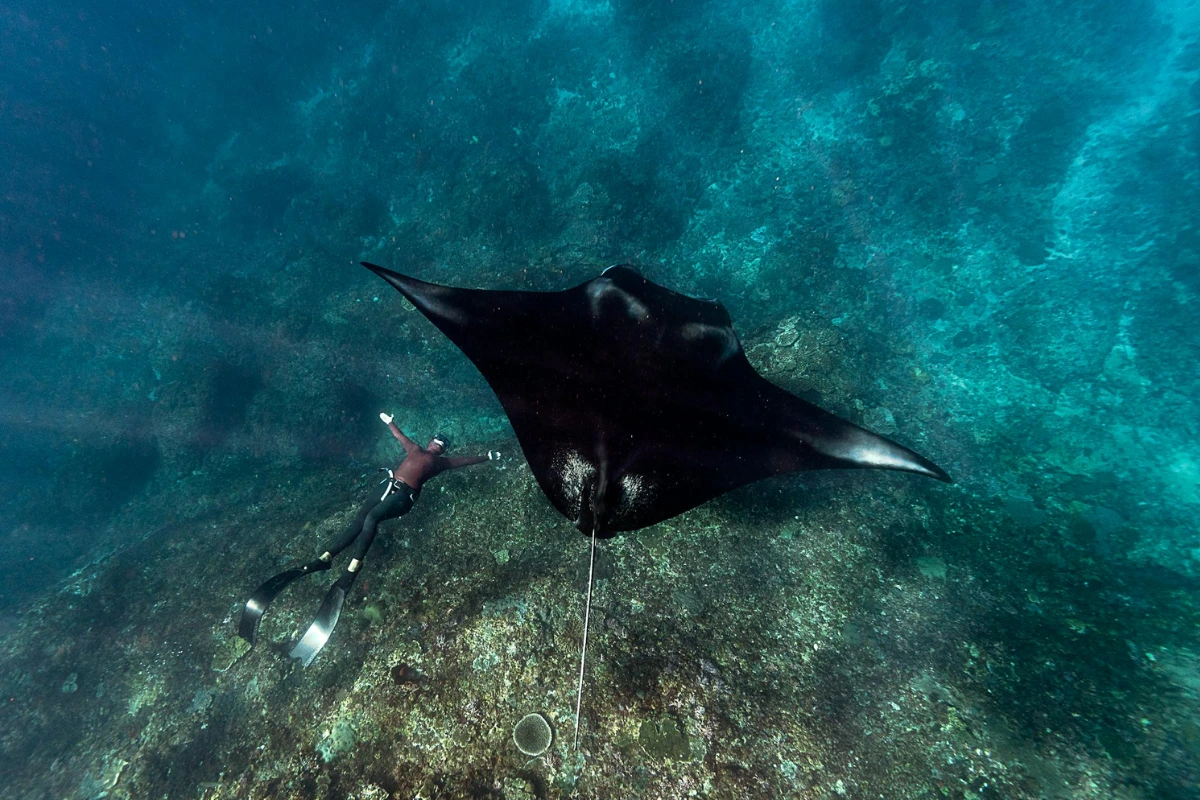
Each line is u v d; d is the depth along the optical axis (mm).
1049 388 5133
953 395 5320
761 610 3564
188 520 5996
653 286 2775
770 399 2779
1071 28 7066
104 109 14414
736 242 7676
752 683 3223
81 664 4316
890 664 3258
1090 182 6309
